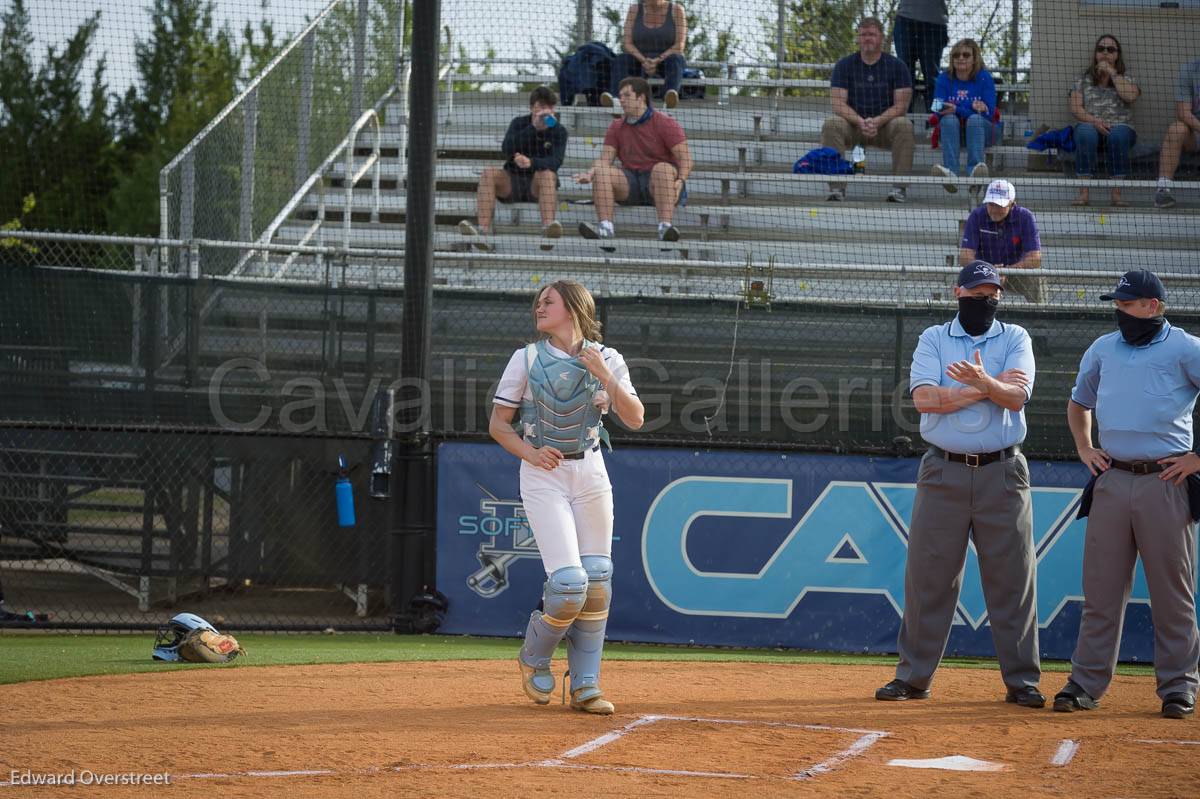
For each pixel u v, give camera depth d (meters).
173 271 24.52
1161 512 13.39
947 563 14.09
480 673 15.30
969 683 15.61
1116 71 28.83
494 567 19.33
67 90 59.25
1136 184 27.03
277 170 27.34
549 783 9.37
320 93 29.30
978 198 28.47
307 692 13.61
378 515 20.42
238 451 20.53
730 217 27.97
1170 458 13.51
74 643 18.14
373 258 24.39
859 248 27.23
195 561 20.78
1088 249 27.03
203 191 25.20
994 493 13.91
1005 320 19.72
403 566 19.53
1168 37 29.16
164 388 20.83
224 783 9.27
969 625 18.77
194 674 14.89
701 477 19.11
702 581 19.08
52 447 20.83
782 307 19.83
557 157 27.91
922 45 31.00
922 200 28.84
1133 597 18.67
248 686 13.98
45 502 21.23
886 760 10.53
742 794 9.16
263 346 20.88
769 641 18.97
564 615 12.27
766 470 19.06
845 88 29.47
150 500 20.86
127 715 12.05
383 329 20.95
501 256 23.58
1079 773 10.16
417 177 19.53
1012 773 10.12
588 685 12.48
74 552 21.20
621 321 20.02
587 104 31.31
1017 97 32.28
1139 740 11.70
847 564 18.98
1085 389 14.30
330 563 20.45
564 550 12.29
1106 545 13.66
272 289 20.89
